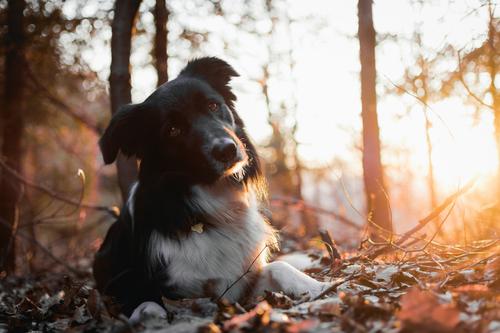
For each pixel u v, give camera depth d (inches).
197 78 33.5
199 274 29.2
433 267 28.5
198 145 29.8
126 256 32.5
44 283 51.0
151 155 31.6
